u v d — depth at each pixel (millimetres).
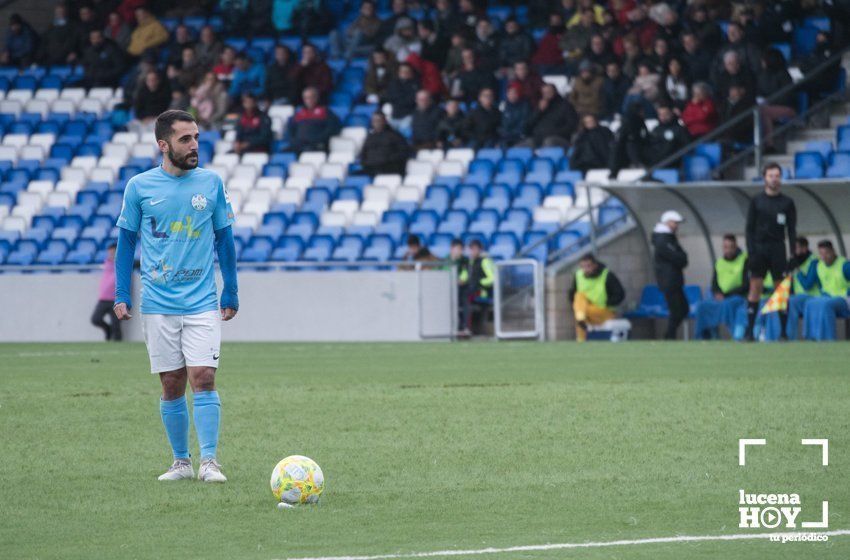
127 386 41531
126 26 107688
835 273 63594
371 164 87750
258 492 22469
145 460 26219
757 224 59750
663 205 72000
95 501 21891
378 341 72750
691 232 72875
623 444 27047
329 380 42750
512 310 73000
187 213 23859
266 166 90500
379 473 24125
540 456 25766
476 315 75250
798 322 65438
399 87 92375
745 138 77562
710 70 83188
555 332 72562
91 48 105438
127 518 20469
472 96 92000
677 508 20562
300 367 49125
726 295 67250
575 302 70562
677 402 33844
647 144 77500
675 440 27422
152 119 99375
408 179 86250
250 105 93375
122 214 24156
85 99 103938
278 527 19562
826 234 68875
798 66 85500
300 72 96875
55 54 109062
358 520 19984
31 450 27625
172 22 109875
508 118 86812
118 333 78125
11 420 32594
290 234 83312
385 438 28562
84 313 79625
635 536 18516
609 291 69938
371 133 88188
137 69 102062
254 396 37250
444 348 62000
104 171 95562
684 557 17094
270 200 87812
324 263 74938
